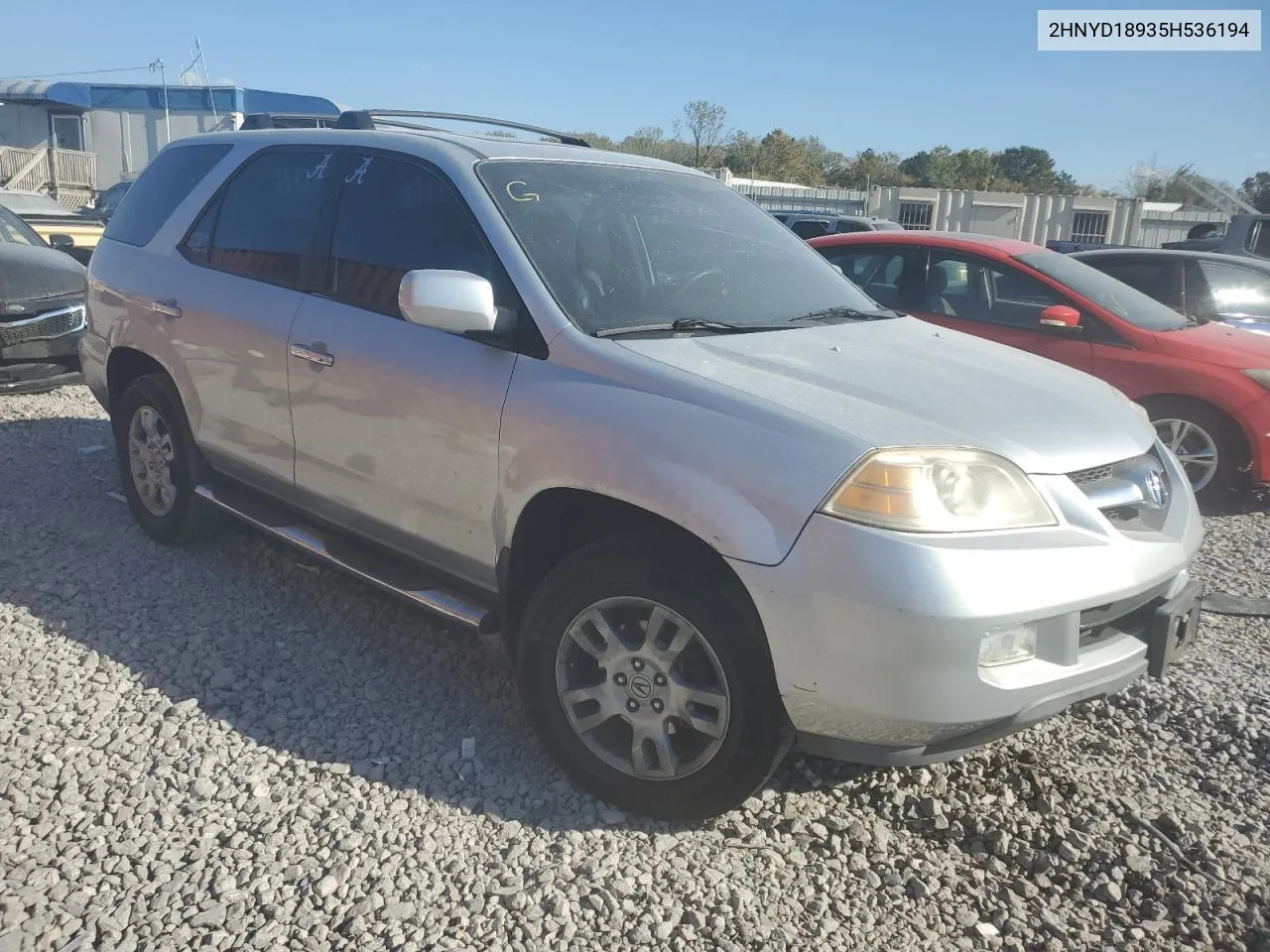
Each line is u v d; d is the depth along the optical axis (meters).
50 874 2.52
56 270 7.29
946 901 2.63
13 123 27.52
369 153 3.77
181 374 4.28
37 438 6.38
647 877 2.64
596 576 2.82
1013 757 3.30
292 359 3.71
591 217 3.49
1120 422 3.02
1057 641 2.54
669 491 2.63
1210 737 3.47
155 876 2.54
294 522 4.00
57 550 4.56
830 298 3.78
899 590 2.37
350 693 3.49
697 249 3.65
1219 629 4.46
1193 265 7.86
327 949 2.34
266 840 2.69
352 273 3.65
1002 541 2.48
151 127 26.39
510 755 3.17
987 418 2.76
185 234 4.43
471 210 3.34
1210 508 6.54
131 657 3.64
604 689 2.88
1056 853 2.85
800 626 2.47
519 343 3.08
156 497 4.67
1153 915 2.62
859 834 2.87
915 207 33.81
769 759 2.64
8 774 2.90
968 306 6.94
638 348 2.94
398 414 3.34
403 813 2.85
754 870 2.70
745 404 2.66
